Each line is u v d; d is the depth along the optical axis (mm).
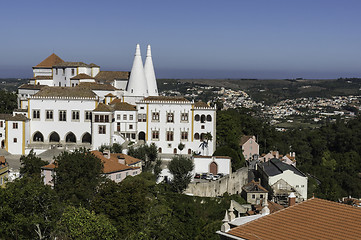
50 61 163750
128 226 60281
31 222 53469
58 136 129500
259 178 120875
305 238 35625
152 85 149875
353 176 170625
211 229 78875
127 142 124375
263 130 183875
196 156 113875
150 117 129000
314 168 163625
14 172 95625
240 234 37406
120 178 87625
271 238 36250
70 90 129625
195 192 102188
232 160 122562
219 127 138375
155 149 111250
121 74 158750
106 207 61594
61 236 58094
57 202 61938
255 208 84375
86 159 71250
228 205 98875
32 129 126812
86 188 68688
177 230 71062
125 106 129250
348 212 38125
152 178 91500
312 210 39375
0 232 53969
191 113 128250
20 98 144375
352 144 195750
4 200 55250
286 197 109812
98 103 126938
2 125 121438
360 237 34688
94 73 158500
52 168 85750
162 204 80250
